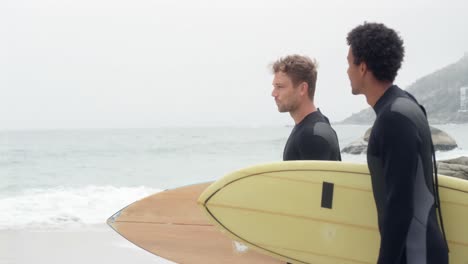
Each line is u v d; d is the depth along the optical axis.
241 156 25.62
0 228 6.95
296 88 2.74
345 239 2.69
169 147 28.48
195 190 5.02
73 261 5.16
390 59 2.02
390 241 1.85
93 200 10.19
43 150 24.03
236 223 2.91
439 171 9.89
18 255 5.36
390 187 1.88
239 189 2.93
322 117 2.78
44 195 11.05
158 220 4.27
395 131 1.89
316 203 2.75
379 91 2.07
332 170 2.71
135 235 3.97
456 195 2.49
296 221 2.79
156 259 5.25
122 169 18.80
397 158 1.87
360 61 2.08
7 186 13.38
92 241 6.04
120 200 10.27
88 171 17.80
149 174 17.75
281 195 2.83
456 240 2.47
